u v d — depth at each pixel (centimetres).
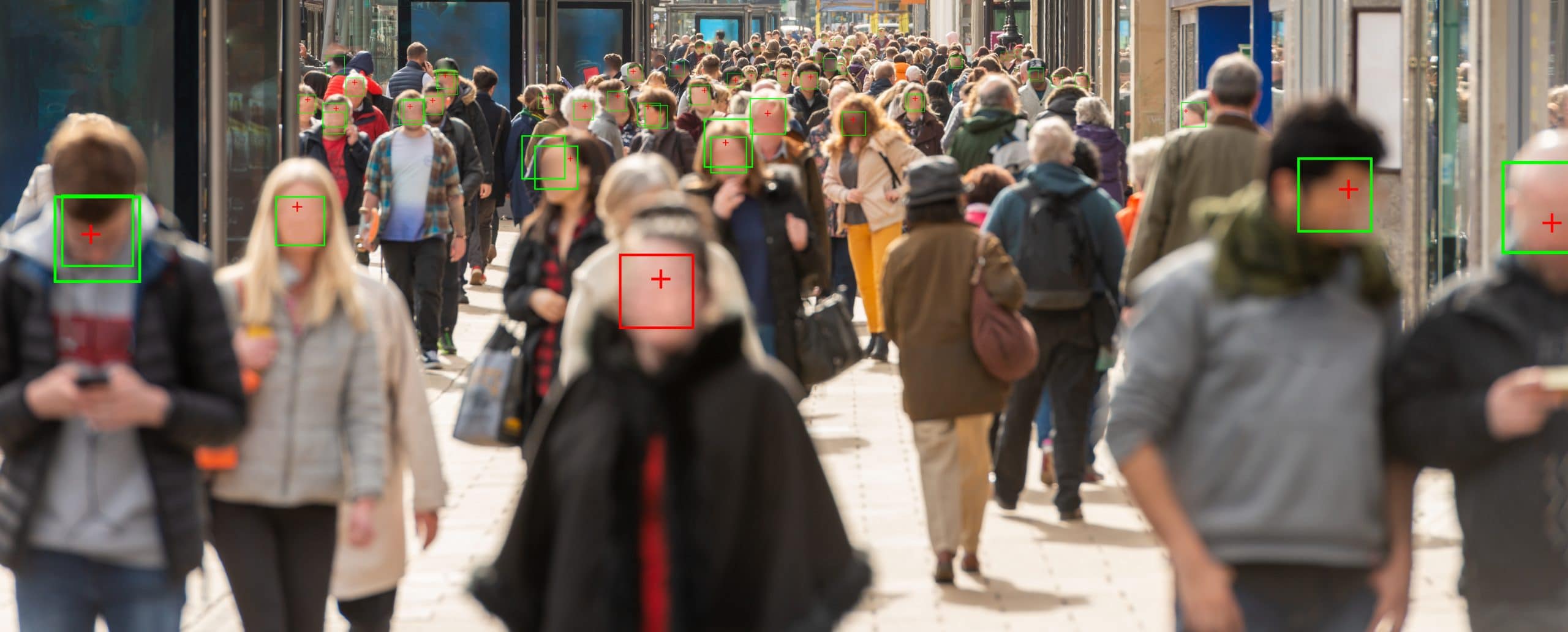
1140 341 1391
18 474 1558
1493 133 3847
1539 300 1345
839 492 3262
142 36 3847
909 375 2614
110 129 1570
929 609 2498
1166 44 7762
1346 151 1336
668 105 5103
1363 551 1364
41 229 1552
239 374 1598
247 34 3906
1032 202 2959
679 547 1305
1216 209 1429
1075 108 5112
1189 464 1387
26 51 3850
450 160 4666
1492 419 1312
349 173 5203
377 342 1847
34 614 1570
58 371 1509
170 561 1581
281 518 1830
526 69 9306
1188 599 1366
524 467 3203
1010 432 3042
